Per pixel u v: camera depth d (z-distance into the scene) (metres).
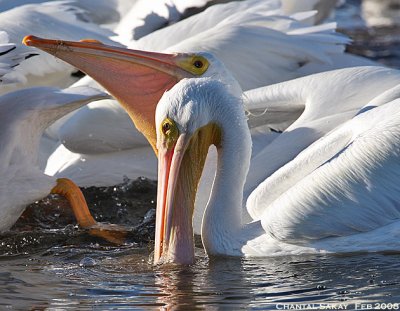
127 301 9.59
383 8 27.25
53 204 13.88
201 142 10.73
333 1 19.75
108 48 11.63
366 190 10.45
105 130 14.59
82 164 14.84
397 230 10.46
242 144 10.94
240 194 11.05
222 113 10.80
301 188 10.58
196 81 10.75
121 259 11.40
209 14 16.23
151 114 11.78
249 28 15.18
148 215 13.34
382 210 10.47
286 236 10.56
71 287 10.18
